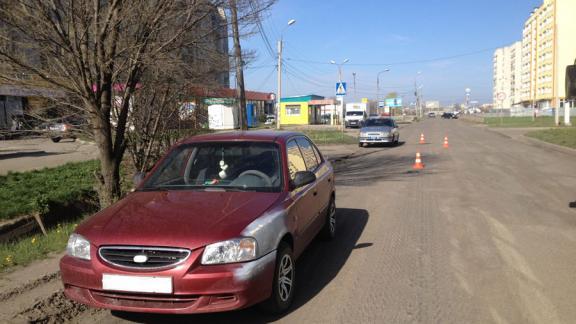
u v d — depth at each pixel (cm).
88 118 764
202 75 945
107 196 745
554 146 2227
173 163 535
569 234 689
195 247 369
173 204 439
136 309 374
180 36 727
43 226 714
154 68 776
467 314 421
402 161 1772
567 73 774
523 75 13388
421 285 493
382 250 622
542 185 1138
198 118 1156
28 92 743
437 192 1070
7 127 796
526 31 12900
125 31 685
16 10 598
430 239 673
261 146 532
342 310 434
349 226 761
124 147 768
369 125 2644
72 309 449
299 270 547
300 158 587
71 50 631
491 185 1153
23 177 1103
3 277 513
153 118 989
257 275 383
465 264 559
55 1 620
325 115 7019
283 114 6438
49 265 552
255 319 419
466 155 1942
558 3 10300
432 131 4347
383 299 458
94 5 645
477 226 745
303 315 425
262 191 478
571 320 407
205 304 368
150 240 375
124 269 370
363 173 1459
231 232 382
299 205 496
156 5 667
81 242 394
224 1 758
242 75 1541
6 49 626
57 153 2073
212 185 495
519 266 548
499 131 3803
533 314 420
